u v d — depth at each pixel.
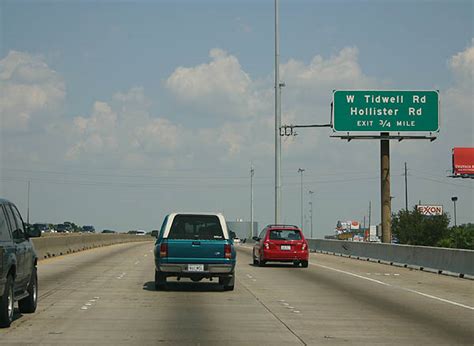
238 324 14.77
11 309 13.98
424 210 99.00
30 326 14.12
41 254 37.75
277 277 27.47
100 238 62.97
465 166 88.44
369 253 40.91
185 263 20.94
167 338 12.90
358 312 17.00
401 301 19.50
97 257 40.91
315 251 53.41
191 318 15.57
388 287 23.67
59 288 21.97
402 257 35.38
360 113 45.59
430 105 45.59
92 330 13.70
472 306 18.44
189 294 20.66
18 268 14.35
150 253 47.22
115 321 14.95
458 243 72.31
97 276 26.75
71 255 43.22
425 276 28.62
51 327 14.03
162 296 19.98
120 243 76.38
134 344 12.25
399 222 87.31
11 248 13.78
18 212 15.48
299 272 30.38
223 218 21.66
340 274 29.36
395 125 45.56
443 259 30.42
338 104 45.59
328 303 18.83
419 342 12.84
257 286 23.50
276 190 52.56
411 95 45.75
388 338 13.22
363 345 12.42
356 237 114.69
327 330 14.09
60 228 108.56
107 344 12.22
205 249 21.00
